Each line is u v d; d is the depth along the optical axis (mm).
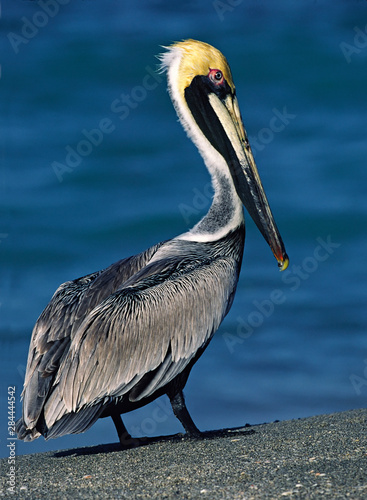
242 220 9883
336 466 6875
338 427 8758
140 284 8891
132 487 6730
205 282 9039
